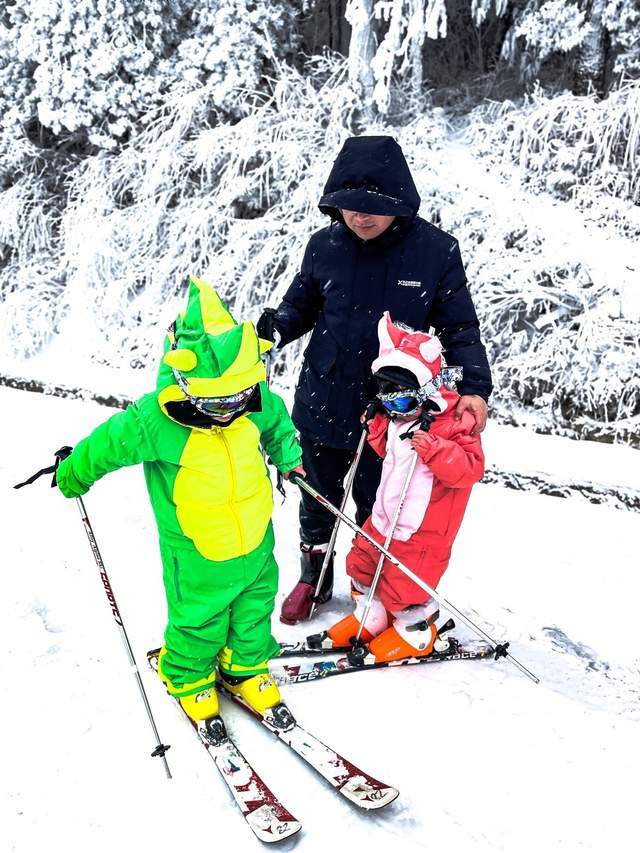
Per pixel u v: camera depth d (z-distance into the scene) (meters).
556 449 4.42
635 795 2.25
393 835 2.10
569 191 5.39
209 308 2.16
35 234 6.77
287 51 6.48
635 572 3.45
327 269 2.72
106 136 6.43
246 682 2.52
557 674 2.80
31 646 2.86
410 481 2.52
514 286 4.99
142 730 2.46
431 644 2.82
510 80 6.43
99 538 3.66
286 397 5.19
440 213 5.39
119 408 5.26
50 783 2.25
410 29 5.28
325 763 2.28
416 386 2.41
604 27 5.45
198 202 6.13
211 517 2.24
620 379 4.54
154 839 2.07
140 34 6.23
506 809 2.19
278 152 5.76
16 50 6.37
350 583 3.19
